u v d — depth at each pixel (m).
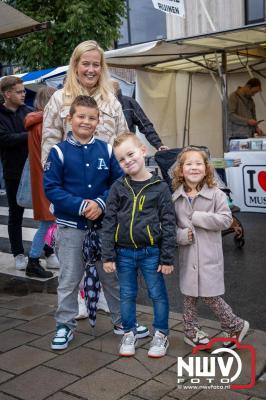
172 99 11.12
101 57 3.55
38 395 2.72
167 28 13.65
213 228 3.05
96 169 3.29
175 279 4.80
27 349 3.28
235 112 9.10
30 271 5.06
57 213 3.33
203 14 12.89
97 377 2.89
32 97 10.57
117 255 3.18
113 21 13.20
